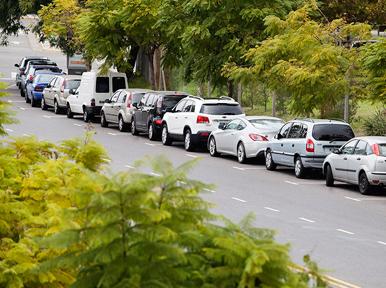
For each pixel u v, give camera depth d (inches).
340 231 1718.8
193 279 527.2
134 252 526.0
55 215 721.6
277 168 2832.2
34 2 5408.5
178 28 3548.2
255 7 3376.0
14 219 790.5
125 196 526.3
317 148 2544.3
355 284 1266.0
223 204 2032.5
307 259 607.5
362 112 3663.9
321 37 2945.4
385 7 3676.2
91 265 550.6
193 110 3216.0
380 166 2251.5
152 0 3996.1
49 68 5270.7
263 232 563.2
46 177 842.8
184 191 543.8
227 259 520.1
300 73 2785.4
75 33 4458.7
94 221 525.3
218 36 3447.3
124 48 4173.2
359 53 2787.9
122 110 3796.8
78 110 4227.4
